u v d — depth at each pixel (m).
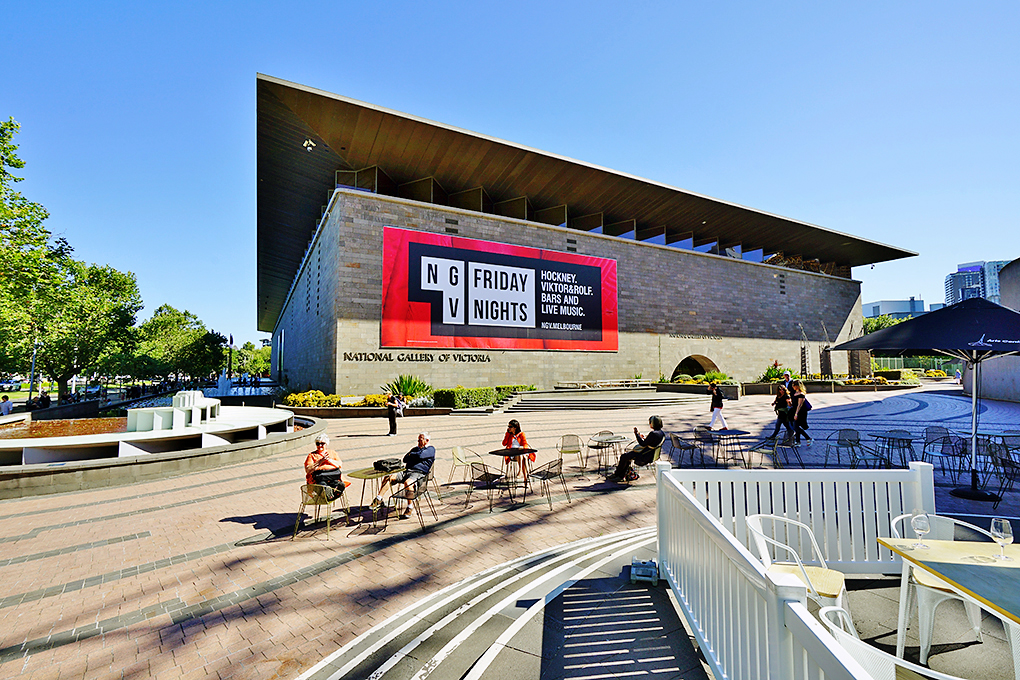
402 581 4.83
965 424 15.71
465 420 18.73
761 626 2.41
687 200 30.61
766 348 37.84
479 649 3.48
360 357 22.52
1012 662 3.21
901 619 3.39
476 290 25.61
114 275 40.97
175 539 6.22
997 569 3.08
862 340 8.05
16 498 8.33
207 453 10.49
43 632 3.99
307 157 25.62
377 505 7.39
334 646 3.67
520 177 26.88
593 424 17.08
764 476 4.84
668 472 4.55
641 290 31.91
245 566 5.31
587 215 31.91
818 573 3.80
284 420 13.92
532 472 7.82
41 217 16.84
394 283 23.55
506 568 5.08
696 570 3.52
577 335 28.70
